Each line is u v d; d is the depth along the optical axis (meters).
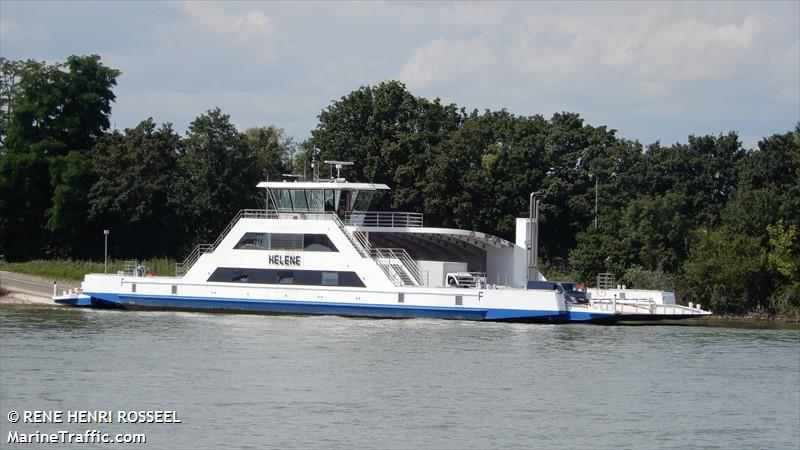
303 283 99.00
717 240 127.06
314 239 98.88
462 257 112.19
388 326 91.88
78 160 147.12
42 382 64.62
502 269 109.69
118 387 63.66
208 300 101.25
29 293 119.56
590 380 69.62
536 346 82.56
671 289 125.56
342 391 63.66
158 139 146.50
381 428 55.41
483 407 60.72
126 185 145.12
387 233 104.69
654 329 98.50
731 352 84.12
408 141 146.88
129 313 101.06
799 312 121.50
